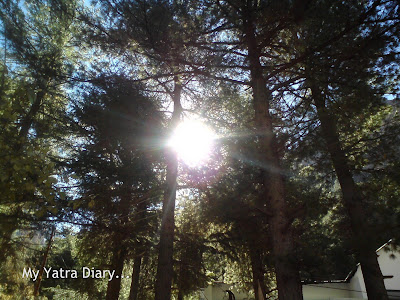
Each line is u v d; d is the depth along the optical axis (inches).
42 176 190.2
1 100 204.4
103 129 307.1
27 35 354.0
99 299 473.1
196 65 306.3
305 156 299.9
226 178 299.3
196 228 430.9
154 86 379.2
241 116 380.5
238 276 571.8
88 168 318.3
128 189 327.0
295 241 335.0
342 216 370.6
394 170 307.1
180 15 273.9
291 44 295.0
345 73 260.7
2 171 181.6
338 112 282.4
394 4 231.5
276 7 254.8
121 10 279.4
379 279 291.9
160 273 362.3
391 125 332.8
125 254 414.9
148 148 330.0
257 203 272.8
